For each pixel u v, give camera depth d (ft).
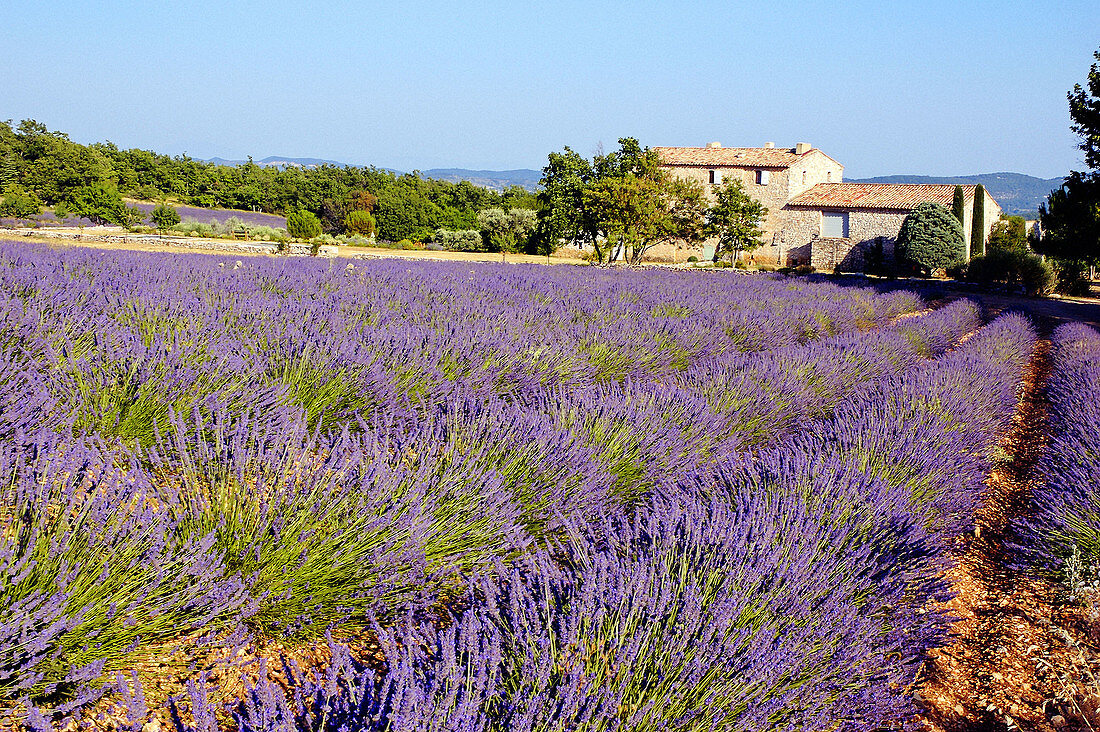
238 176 264.72
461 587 8.75
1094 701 8.53
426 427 11.87
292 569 8.12
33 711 5.40
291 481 9.16
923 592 9.84
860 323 50.06
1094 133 68.69
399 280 38.88
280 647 7.86
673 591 7.59
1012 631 10.52
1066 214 71.51
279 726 5.11
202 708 5.41
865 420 16.56
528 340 20.65
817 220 136.15
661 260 144.25
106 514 7.41
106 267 31.94
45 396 10.00
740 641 7.06
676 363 25.50
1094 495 12.85
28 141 230.48
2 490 7.30
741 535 8.84
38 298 16.70
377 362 15.10
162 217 156.35
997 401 23.26
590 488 11.19
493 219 172.86
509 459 11.25
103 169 237.66
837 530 10.07
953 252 116.06
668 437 13.60
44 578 6.63
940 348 39.40
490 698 5.83
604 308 34.22
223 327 16.80
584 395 14.75
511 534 9.52
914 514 12.17
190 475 8.82
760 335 33.37
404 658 5.97
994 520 15.14
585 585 7.05
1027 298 92.27
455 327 20.02
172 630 7.16
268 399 12.51
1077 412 20.58
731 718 6.48
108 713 6.37
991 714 8.47
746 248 126.52
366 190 253.24
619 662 6.39
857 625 8.01
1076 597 10.98
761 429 17.30
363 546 8.46
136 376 11.50
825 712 6.85
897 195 134.92
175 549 7.80
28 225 144.15
